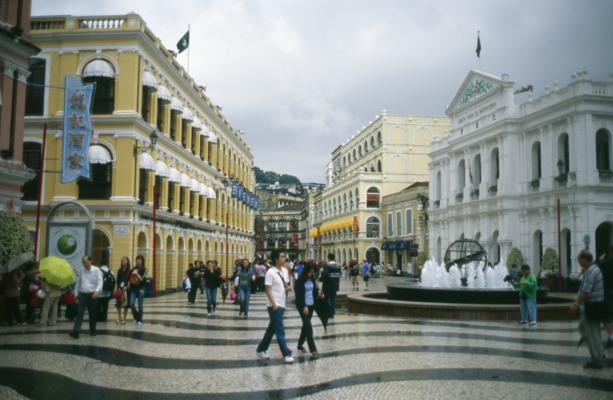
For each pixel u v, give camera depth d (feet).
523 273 52.34
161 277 102.94
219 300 83.66
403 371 29.86
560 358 34.01
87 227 59.57
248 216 214.69
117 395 24.64
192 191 129.08
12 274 49.29
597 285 30.89
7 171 54.75
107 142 89.56
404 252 211.61
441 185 172.14
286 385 26.63
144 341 40.27
